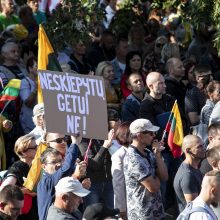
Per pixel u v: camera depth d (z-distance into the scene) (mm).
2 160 31609
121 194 28406
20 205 22656
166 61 37594
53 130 25281
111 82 37000
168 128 31359
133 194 26828
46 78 25266
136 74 33750
